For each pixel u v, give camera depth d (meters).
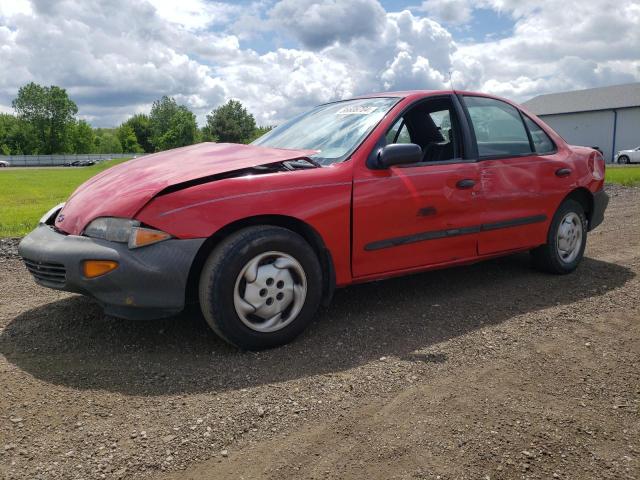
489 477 2.12
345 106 4.46
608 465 2.21
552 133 5.05
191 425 2.46
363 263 3.69
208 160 3.57
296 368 3.07
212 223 3.10
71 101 110.94
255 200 3.23
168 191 3.09
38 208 11.25
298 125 4.48
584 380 2.95
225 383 2.87
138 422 2.48
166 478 2.10
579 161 5.07
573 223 5.05
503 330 3.66
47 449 2.27
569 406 2.67
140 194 3.08
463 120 4.33
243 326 3.19
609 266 5.38
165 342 3.39
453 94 4.41
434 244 4.03
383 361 3.17
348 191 3.56
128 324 3.68
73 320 3.76
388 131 3.94
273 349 3.32
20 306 4.10
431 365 3.12
